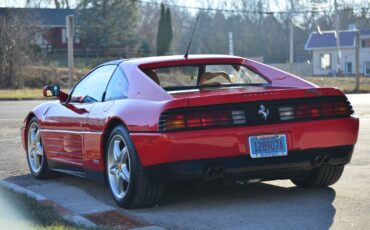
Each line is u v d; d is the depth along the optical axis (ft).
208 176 18.13
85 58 191.21
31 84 144.87
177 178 18.03
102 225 17.48
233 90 20.48
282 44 277.23
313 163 19.19
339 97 19.47
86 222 17.48
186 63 22.00
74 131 22.53
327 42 240.12
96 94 22.50
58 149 24.00
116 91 21.20
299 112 18.88
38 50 161.99
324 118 19.12
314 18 280.92
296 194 21.12
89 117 21.47
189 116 17.85
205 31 274.57
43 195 22.58
